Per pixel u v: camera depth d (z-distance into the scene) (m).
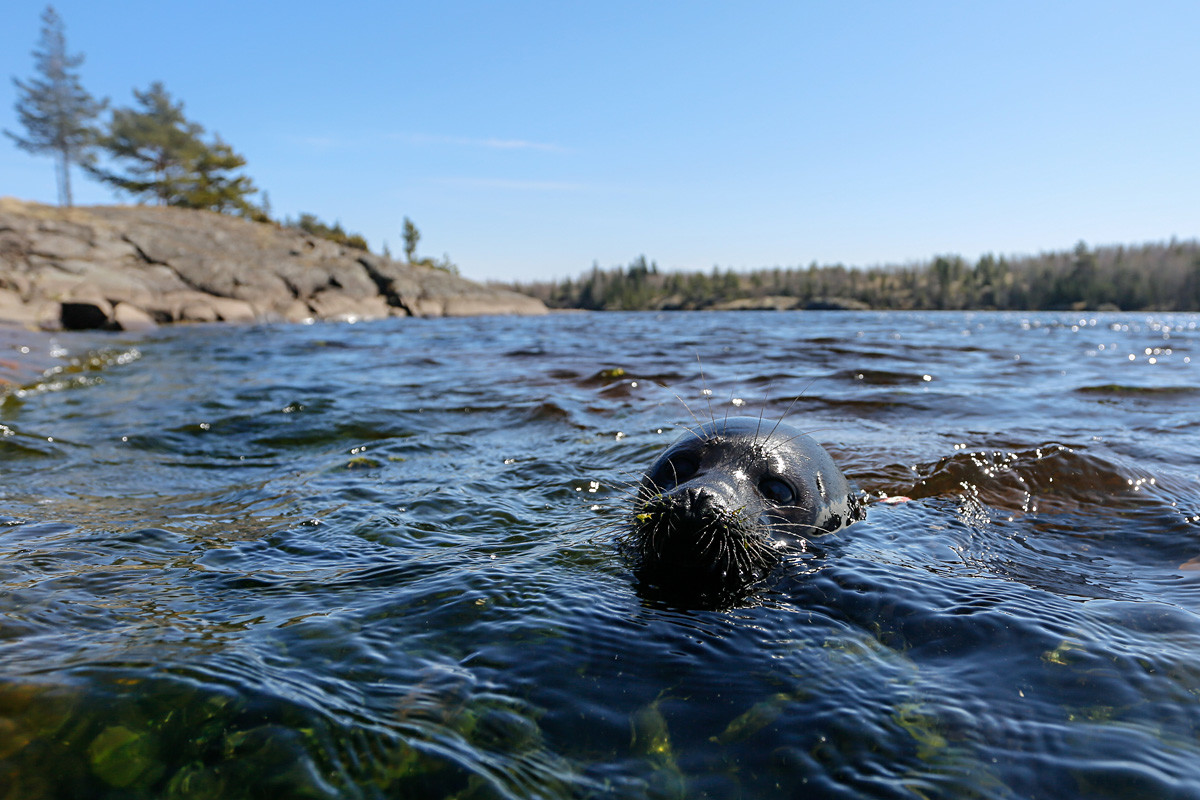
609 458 0.90
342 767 0.27
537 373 1.80
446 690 0.33
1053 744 0.30
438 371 1.89
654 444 0.96
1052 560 0.55
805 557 0.54
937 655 0.38
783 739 0.30
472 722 0.31
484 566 0.51
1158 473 0.77
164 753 0.27
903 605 0.44
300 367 2.01
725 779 0.28
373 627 0.40
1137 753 0.29
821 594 0.47
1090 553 0.57
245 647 0.36
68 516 0.64
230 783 0.26
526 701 0.33
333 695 0.32
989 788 0.27
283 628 0.39
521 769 0.28
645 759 0.29
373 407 1.26
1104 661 0.37
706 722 0.31
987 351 2.49
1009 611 0.43
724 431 0.64
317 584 0.47
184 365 2.05
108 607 0.42
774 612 0.44
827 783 0.27
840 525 0.62
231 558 0.52
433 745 0.29
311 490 0.74
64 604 0.42
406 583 0.47
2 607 0.41
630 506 0.67
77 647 0.36
